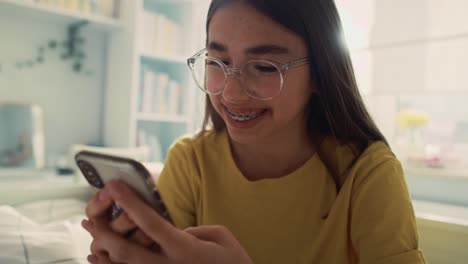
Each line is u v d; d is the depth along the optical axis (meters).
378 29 1.61
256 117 0.69
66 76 2.15
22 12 1.89
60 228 1.03
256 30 0.64
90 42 2.22
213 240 0.52
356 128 0.80
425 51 1.53
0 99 1.93
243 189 0.80
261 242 0.78
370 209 0.71
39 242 0.91
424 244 1.15
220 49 0.68
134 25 2.07
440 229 1.12
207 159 0.87
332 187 0.78
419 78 1.55
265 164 0.82
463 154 1.69
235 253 0.50
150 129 2.50
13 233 0.93
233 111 0.69
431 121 1.78
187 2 2.33
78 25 2.12
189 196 0.88
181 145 0.92
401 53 1.58
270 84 0.66
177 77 2.39
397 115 1.81
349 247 0.77
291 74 0.68
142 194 0.44
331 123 0.79
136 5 2.06
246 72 0.66
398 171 0.76
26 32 2.00
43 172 1.94
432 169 1.58
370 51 1.63
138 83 2.12
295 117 0.75
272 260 0.77
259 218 0.79
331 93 0.75
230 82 0.66
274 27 0.65
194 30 2.31
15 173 1.83
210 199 0.83
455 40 1.47
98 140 2.28
